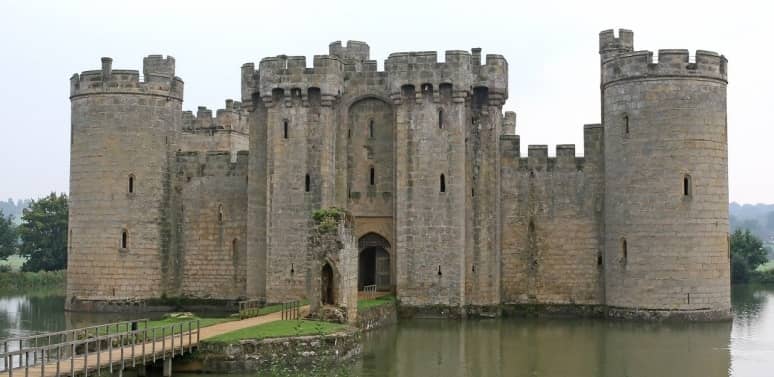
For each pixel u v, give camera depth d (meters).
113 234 59.12
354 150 58.19
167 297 61.34
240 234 61.94
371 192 57.97
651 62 51.56
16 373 28.84
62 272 100.12
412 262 55.25
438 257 55.00
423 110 55.62
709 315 50.97
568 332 48.97
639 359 40.06
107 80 59.50
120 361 31.28
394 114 57.38
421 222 55.31
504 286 57.81
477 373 36.62
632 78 52.16
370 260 61.81
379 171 57.91
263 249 58.78
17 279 92.50
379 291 58.69
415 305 55.09
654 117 51.38
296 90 56.72
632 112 52.16
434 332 49.06
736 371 37.03
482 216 56.88
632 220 52.03
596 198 56.72
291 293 56.22
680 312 50.81
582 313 56.50
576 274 56.88
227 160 62.56
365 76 57.84
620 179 52.81
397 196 55.81
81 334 40.47
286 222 56.56
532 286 57.50
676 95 51.06
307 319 43.25
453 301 54.84
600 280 56.38
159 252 60.66
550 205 57.53
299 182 56.50
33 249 105.69
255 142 59.41
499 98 57.19
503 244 58.03
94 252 59.22
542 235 57.53
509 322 53.84
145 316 56.69
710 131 51.25
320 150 56.41
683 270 50.69
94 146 59.41
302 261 56.19
